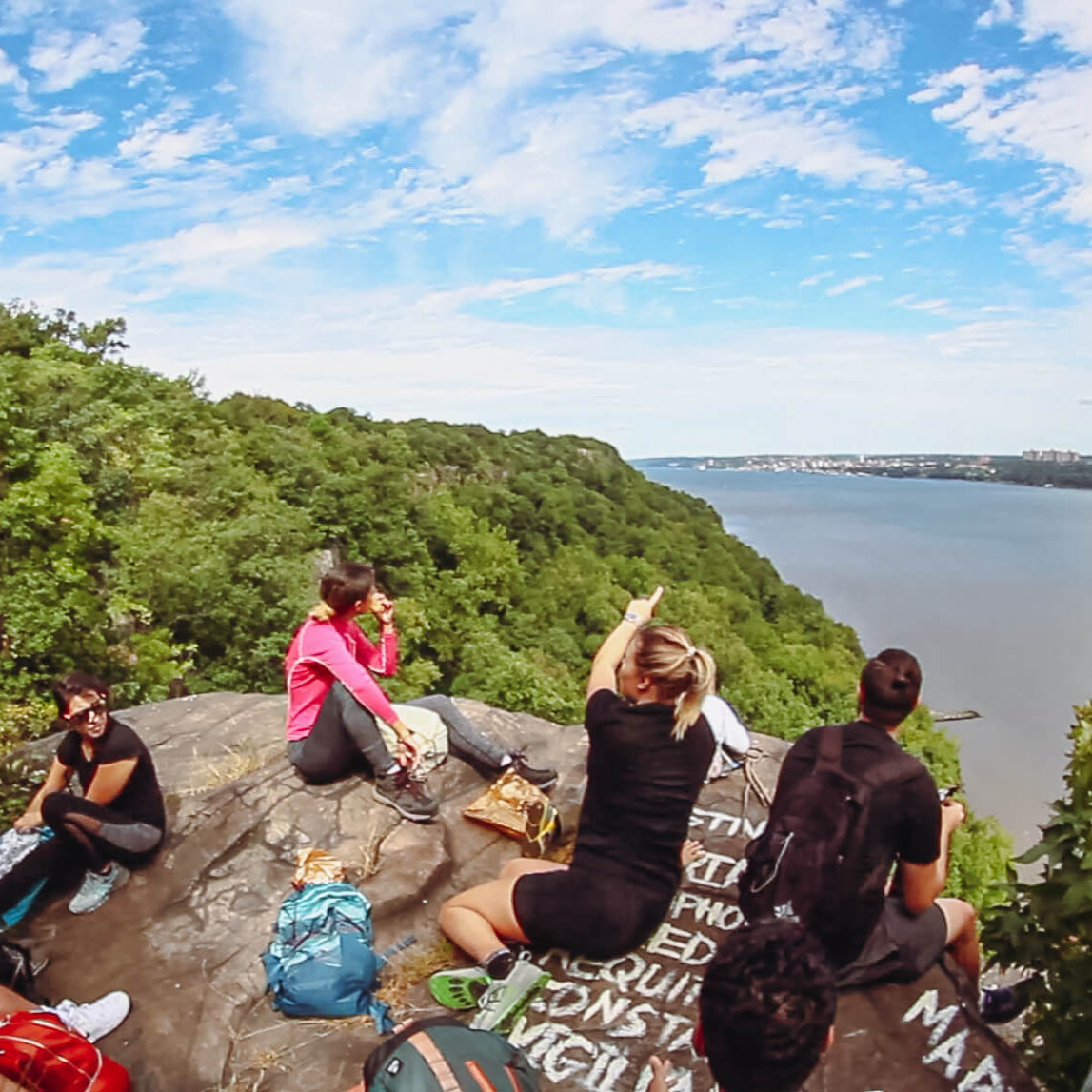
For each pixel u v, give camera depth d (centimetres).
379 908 375
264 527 3847
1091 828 354
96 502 3531
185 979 344
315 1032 318
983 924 386
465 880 406
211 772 518
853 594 18988
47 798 381
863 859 290
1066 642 15575
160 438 4175
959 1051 298
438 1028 218
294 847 412
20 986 331
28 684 2042
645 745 322
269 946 350
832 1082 287
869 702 300
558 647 6462
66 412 3828
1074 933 360
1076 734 374
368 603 451
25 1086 265
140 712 614
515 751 472
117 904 387
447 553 6525
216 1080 299
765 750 507
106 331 6750
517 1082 210
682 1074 295
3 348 5909
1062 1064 360
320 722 438
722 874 395
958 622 16888
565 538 8619
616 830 327
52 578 2273
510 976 320
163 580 3272
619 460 11556
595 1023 315
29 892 381
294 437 6925
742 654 6425
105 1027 317
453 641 5638
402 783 430
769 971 188
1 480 2488
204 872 401
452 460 9438
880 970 318
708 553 9488
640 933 325
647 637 326
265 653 3275
